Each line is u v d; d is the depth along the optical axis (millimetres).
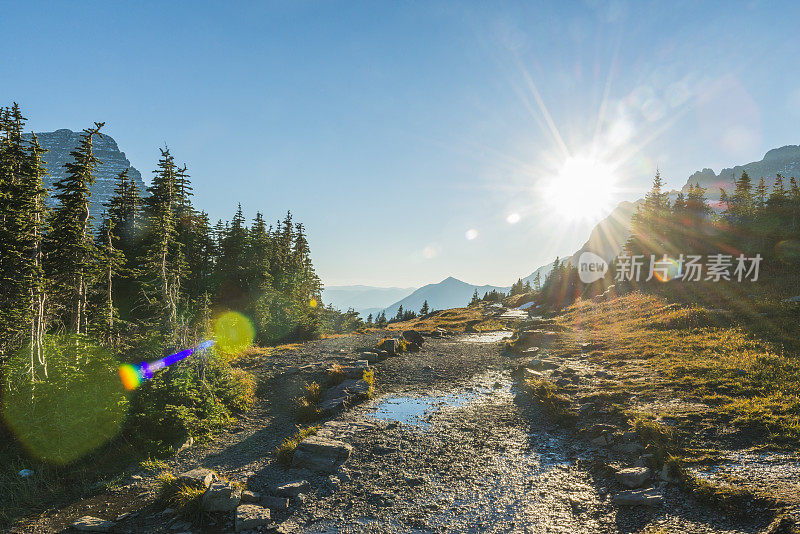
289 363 25688
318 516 9031
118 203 38062
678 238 79125
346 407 17484
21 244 16922
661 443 10984
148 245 34094
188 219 42250
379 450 12602
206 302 23062
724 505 7879
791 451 9672
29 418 12547
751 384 14977
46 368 14227
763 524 7164
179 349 18422
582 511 8805
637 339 28078
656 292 50094
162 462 12117
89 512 9539
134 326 22141
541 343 32906
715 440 10805
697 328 28734
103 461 12008
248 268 48656
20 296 15398
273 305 46438
